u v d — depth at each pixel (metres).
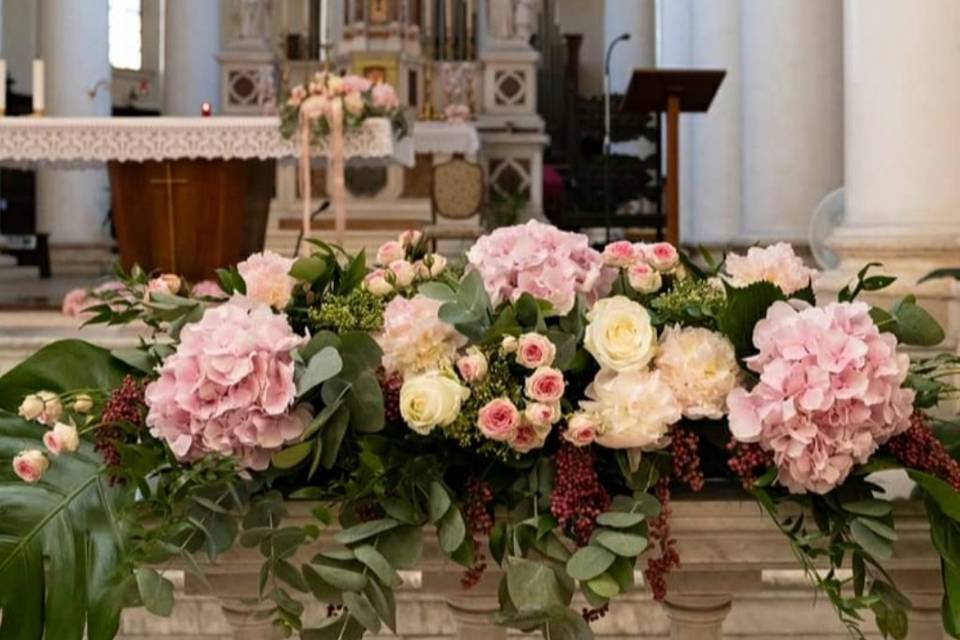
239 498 1.69
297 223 12.16
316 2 14.51
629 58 16.91
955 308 4.55
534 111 13.70
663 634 3.05
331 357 1.65
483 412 1.62
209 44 14.35
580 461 1.66
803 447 1.59
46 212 12.84
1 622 1.61
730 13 10.45
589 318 1.76
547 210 14.60
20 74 18.53
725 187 10.50
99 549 1.66
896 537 1.64
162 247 7.96
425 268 2.02
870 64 4.85
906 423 1.67
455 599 1.91
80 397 1.77
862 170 4.91
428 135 11.49
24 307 8.12
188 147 7.45
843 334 1.63
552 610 1.56
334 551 1.64
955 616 1.60
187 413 1.65
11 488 1.71
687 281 1.98
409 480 1.67
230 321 1.69
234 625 1.88
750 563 1.75
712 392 1.69
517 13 13.77
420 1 13.73
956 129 4.73
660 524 1.65
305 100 7.41
